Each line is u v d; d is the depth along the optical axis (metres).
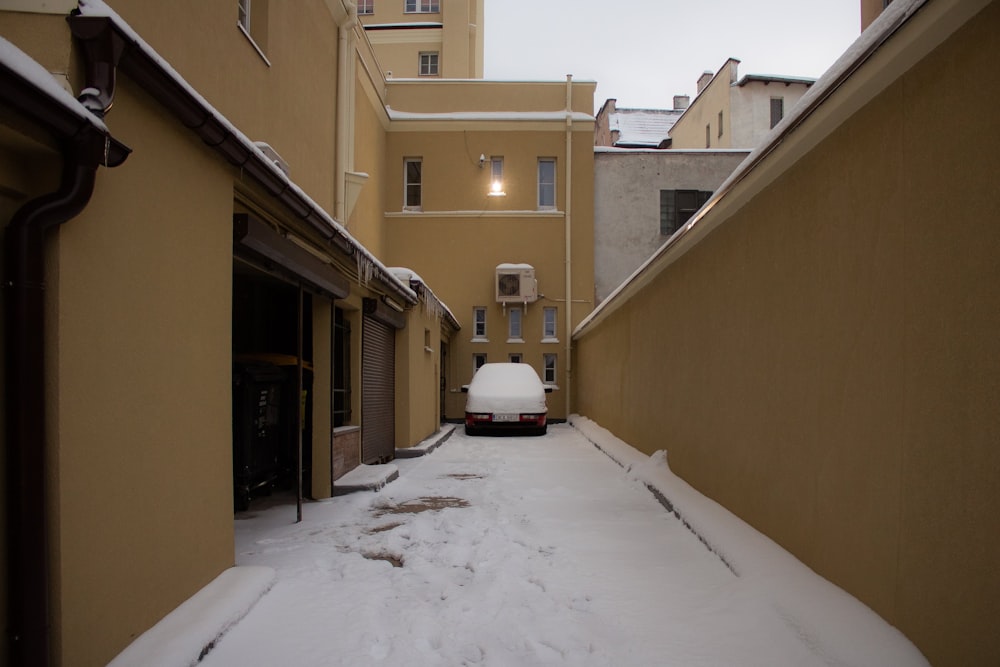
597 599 3.72
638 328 9.47
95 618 2.54
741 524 4.72
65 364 2.38
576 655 3.00
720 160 19.62
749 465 4.72
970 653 2.28
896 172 2.81
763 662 2.85
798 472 3.84
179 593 3.25
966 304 2.33
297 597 3.76
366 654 3.03
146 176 2.95
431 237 18.67
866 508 3.03
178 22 5.27
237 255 4.30
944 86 2.48
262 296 7.69
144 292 2.93
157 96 2.95
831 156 3.45
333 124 10.45
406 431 10.42
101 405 2.60
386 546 4.95
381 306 8.59
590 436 12.71
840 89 3.11
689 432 6.53
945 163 2.47
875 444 2.96
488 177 18.78
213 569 3.67
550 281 18.61
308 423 6.89
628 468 8.36
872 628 2.78
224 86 6.19
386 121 18.47
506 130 18.83
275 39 7.62
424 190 18.73
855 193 3.18
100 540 2.58
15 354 2.23
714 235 5.70
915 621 2.62
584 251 18.77
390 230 18.64
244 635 3.20
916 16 2.47
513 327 18.70
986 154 2.24
